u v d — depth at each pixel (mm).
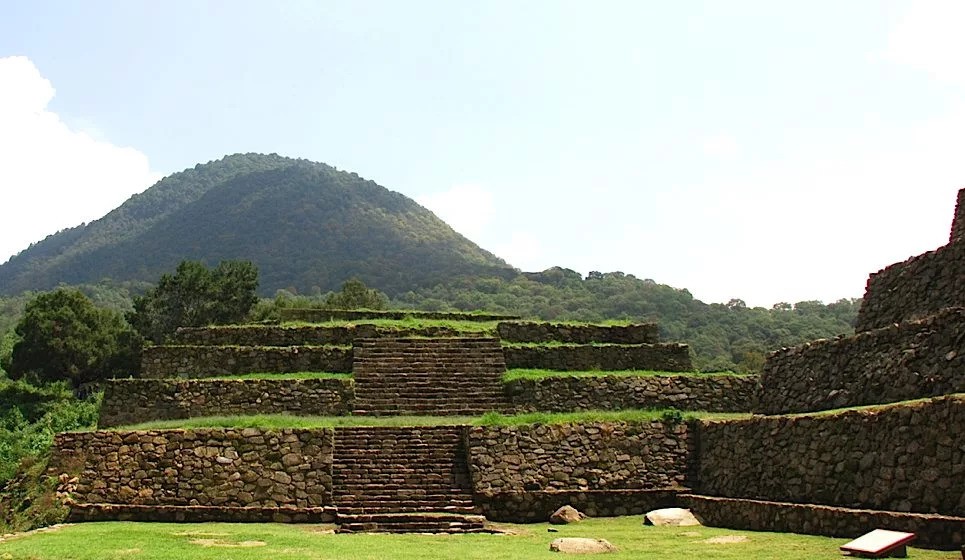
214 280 65312
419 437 24062
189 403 29359
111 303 135500
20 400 44062
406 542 16859
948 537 13398
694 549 14883
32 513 20984
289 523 21047
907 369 19109
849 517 15281
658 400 29984
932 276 22594
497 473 22625
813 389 22375
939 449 14805
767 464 19922
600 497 22672
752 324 97875
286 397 29547
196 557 14195
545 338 35219
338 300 72938
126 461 22062
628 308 108438
